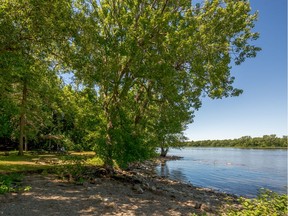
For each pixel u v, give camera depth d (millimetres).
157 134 21609
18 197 11211
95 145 19609
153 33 18250
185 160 57375
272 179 30031
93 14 19531
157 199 13992
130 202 12398
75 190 13531
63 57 19375
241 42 22000
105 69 17656
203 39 20000
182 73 19734
